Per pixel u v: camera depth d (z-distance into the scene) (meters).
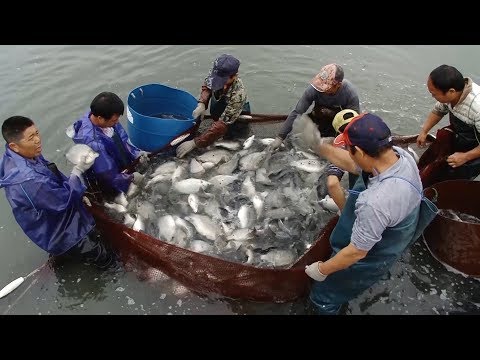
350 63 6.85
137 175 4.41
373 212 2.52
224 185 4.50
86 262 3.86
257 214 4.13
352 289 3.25
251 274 3.28
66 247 3.62
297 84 6.47
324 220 4.01
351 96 4.27
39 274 3.78
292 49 7.17
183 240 3.91
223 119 4.61
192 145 4.64
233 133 5.10
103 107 3.60
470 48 7.20
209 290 3.58
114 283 3.74
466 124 3.76
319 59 6.96
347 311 3.54
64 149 5.20
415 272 3.76
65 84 6.28
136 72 6.60
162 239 3.93
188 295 3.65
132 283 3.74
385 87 6.34
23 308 3.56
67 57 6.90
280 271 3.22
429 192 3.72
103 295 3.66
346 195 3.96
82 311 3.54
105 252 3.87
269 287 3.38
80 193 3.54
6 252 3.99
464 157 3.71
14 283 3.64
